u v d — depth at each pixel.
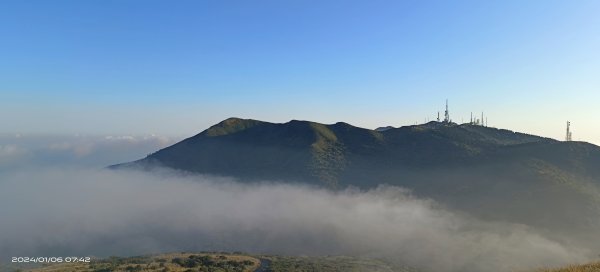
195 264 190.38
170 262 197.62
